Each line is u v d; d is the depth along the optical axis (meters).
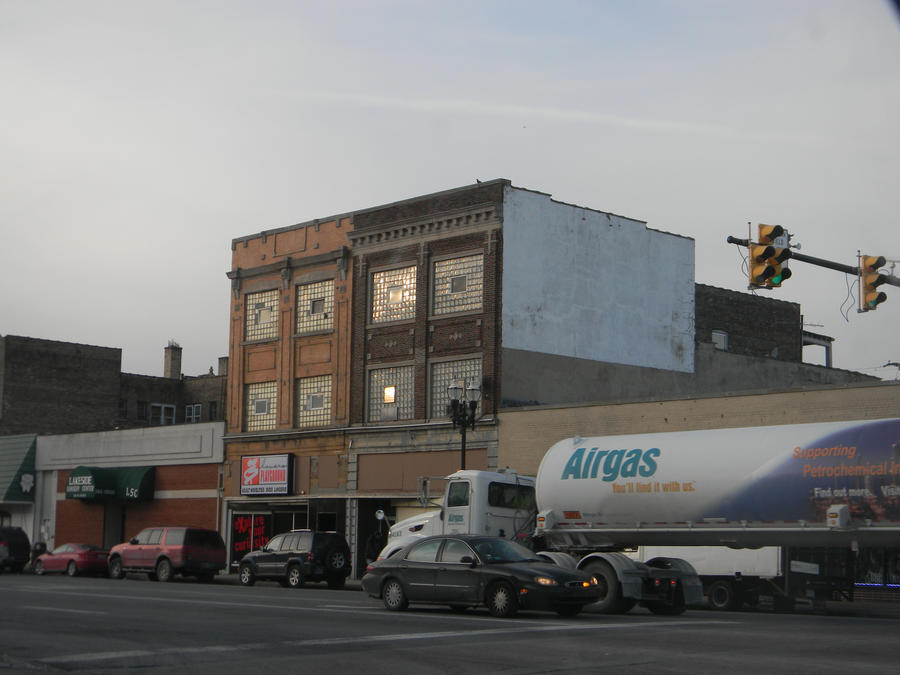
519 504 29.48
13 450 60.28
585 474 26.25
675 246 46.44
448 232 42.31
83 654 14.72
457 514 29.16
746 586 25.31
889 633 17.38
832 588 24.31
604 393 42.94
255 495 47.81
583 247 43.12
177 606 23.16
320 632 17.38
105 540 54.38
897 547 22.53
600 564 23.25
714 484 24.02
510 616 20.53
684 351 46.06
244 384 49.69
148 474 52.72
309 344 47.09
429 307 42.59
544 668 13.12
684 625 19.16
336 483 44.91
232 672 13.08
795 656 14.04
